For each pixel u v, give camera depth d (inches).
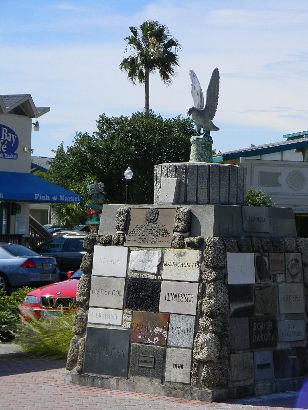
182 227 381.4
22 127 1258.0
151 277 387.9
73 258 1149.7
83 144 1908.2
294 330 401.1
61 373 440.8
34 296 575.8
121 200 1892.2
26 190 1207.6
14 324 540.1
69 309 544.7
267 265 392.5
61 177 1953.7
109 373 395.5
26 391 390.0
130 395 378.3
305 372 402.9
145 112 1952.5
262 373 383.9
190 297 374.3
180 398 370.6
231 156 1412.4
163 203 396.8
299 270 407.5
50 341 497.0
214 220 374.6
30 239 1255.5
